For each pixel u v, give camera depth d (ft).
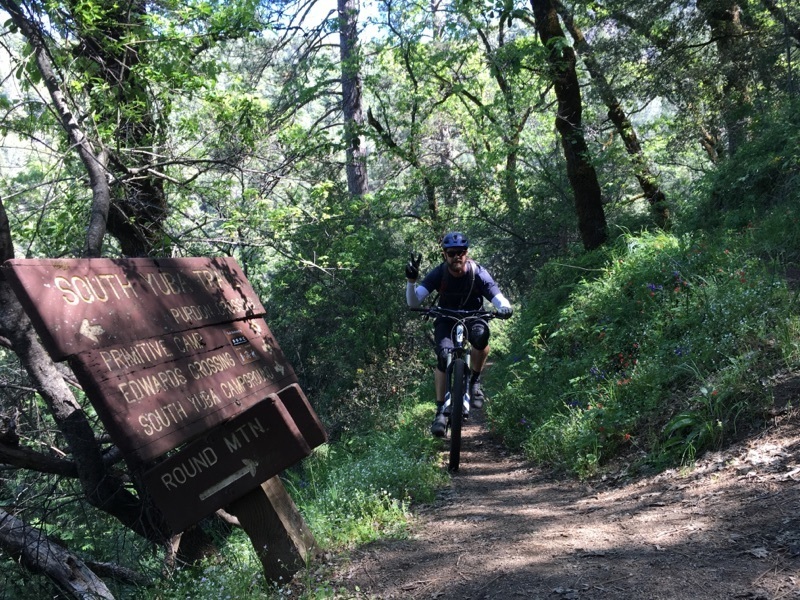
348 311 55.47
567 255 59.52
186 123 35.06
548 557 12.71
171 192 38.47
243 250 39.52
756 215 33.32
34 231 30.60
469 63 70.85
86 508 28.78
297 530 15.01
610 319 32.45
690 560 11.28
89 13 27.48
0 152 30.12
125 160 32.89
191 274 16.85
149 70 30.71
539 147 78.64
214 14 29.66
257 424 14.11
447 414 20.43
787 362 19.03
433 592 12.01
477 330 20.68
